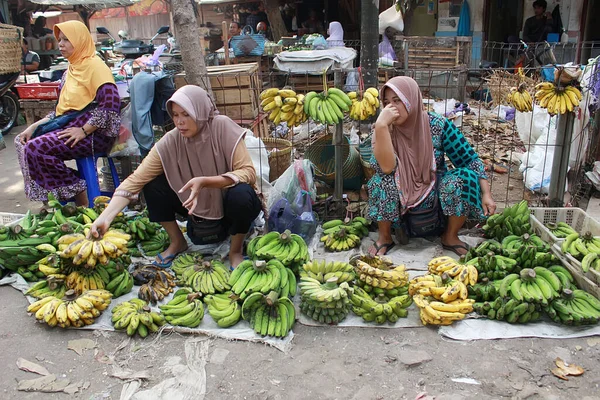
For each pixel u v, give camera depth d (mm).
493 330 3111
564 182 4496
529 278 3266
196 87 3551
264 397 2670
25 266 3791
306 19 17266
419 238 4277
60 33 4527
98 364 2936
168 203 3832
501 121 8141
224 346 3061
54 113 4961
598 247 3553
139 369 2889
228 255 4020
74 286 3408
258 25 15242
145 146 4789
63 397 2697
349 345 3055
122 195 3562
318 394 2682
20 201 5781
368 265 3422
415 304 3439
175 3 5406
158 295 3473
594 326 3125
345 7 16078
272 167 5008
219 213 3816
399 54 10609
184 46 5500
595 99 4465
